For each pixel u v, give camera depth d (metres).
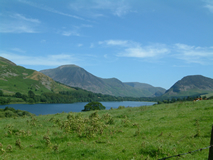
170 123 18.91
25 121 28.75
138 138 14.68
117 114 31.80
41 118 33.81
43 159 11.49
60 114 41.47
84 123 18.72
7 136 17.25
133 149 11.90
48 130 18.80
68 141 15.20
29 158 11.77
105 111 40.66
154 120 21.95
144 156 10.61
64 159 11.20
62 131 18.22
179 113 24.66
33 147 14.19
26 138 16.59
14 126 21.94
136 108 40.12
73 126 17.81
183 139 12.93
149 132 16.06
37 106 197.62
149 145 11.52
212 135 5.56
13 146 14.41
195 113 22.98
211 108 25.53
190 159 9.49
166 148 11.01
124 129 18.53
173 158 9.95
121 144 13.38
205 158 9.45
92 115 24.77
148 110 32.75
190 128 15.73
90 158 10.97
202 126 15.68
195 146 11.27
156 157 10.15
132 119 24.42
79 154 11.66
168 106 35.88
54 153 12.43
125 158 10.52
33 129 20.52
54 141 15.29
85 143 13.89
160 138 13.86
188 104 34.97
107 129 18.64
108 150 11.98
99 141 14.61
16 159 11.54
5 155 12.19
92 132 16.05
